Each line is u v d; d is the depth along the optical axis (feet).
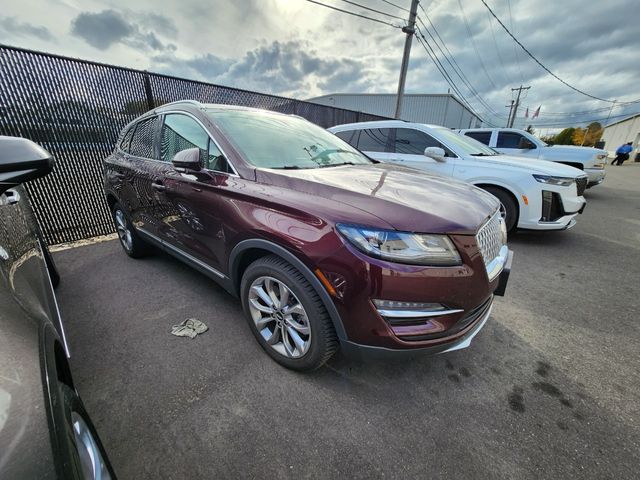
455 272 4.98
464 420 5.44
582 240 15.61
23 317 3.09
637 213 21.91
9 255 4.25
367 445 4.96
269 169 6.65
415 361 6.82
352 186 5.97
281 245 5.57
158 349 7.06
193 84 15.48
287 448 4.89
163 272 10.89
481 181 14.70
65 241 13.62
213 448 4.85
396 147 17.51
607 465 4.71
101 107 13.07
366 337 5.08
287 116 9.98
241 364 6.63
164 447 4.85
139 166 9.56
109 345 7.16
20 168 3.68
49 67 11.63
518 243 15.08
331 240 5.01
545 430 5.27
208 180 7.02
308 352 5.91
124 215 11.26
